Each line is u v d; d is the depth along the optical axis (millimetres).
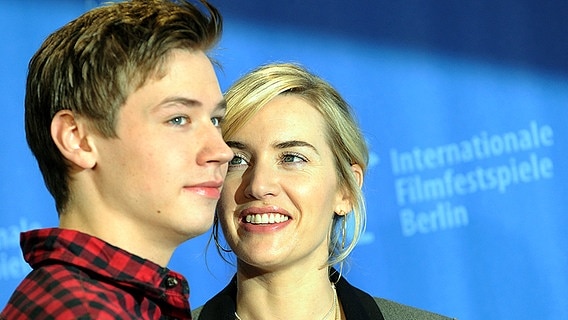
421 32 5102
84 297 1992
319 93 3367
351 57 5016
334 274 3529
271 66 3355
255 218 3271
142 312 2125
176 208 2145
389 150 5016
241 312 3389
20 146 4680
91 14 2289
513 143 5148
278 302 3336
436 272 5020
